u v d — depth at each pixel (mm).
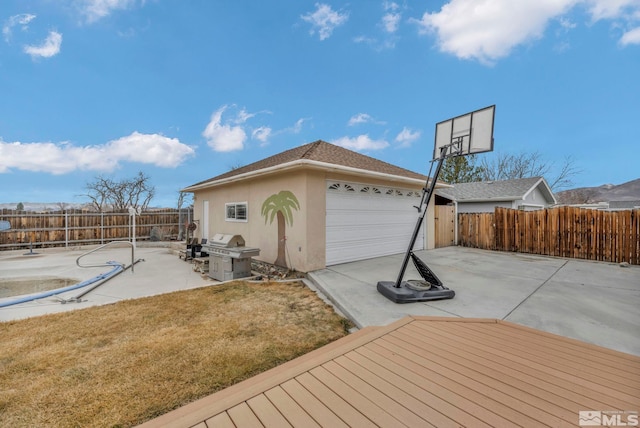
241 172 9398
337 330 3826
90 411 2277
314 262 6828
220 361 3002
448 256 9078
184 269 8141
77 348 3287
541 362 2588
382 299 4715
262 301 4992
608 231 8203
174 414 2066
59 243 12117
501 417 1848
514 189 14281
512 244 10133
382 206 8773
